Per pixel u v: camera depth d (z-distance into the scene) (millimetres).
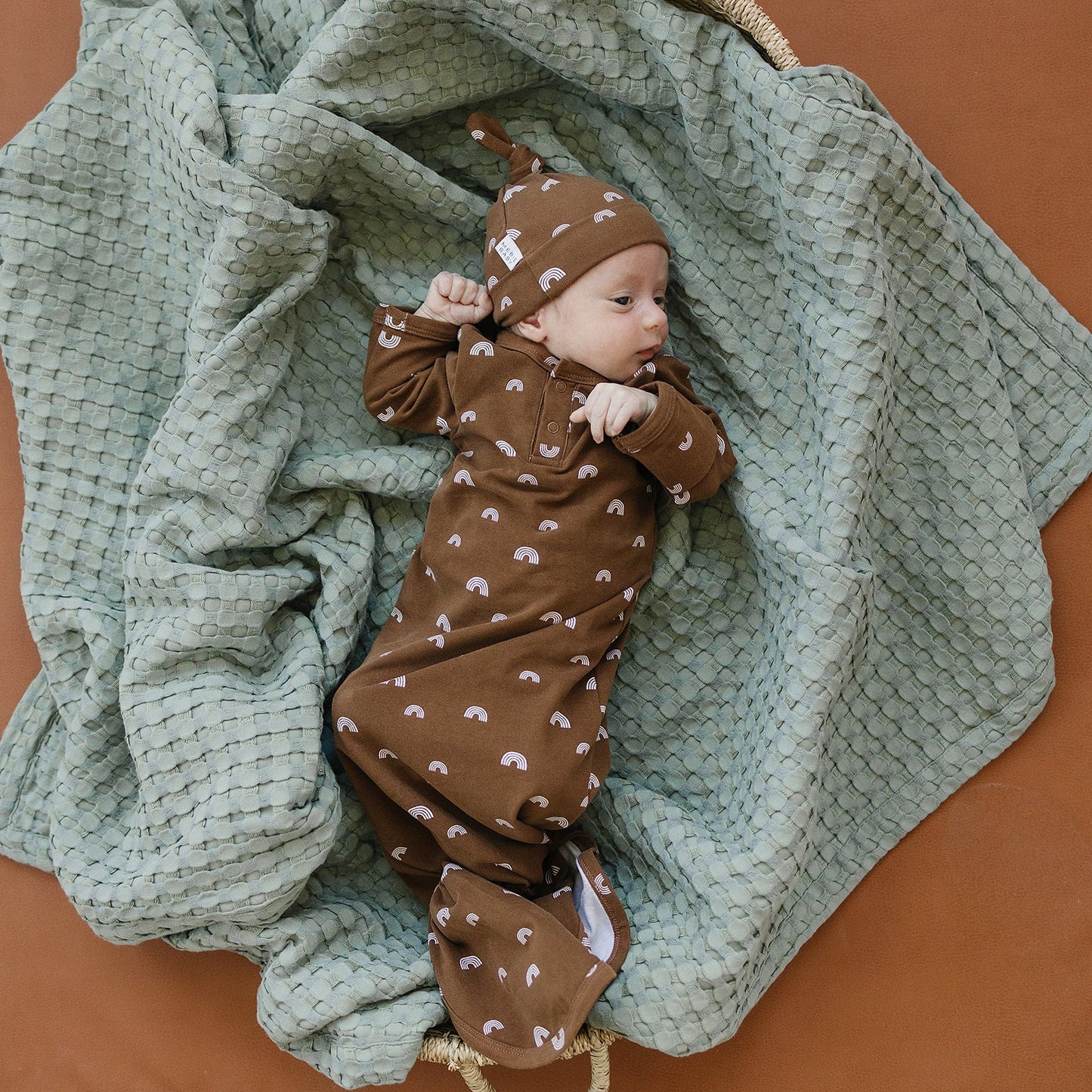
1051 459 1425
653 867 1364
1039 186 1495
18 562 1549
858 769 1448
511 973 1222
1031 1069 1387
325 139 1308
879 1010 1429
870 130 1229
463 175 1480
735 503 1397
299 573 1393
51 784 1474
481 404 1327
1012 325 1403
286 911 1313
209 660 1311
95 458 1423
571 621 1292
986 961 1415
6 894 1503
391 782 1274
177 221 1396
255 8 1448
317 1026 1245
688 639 1474
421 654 1285
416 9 1292
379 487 1413
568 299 1274
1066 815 1412
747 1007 1308
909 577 1423
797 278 1341
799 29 1565
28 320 1388
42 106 1576
